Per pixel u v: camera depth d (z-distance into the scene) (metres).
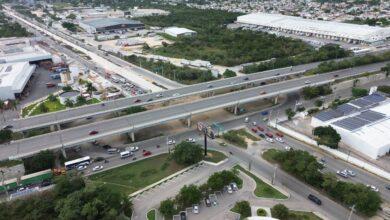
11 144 157.25
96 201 112.69
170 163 153.38
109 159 157.62
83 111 192.38
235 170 142.75
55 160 153.00
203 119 198.38
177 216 118.50
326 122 175.25
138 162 154.88
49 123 178.00
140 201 127.19
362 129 164.25
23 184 136.50
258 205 124.12
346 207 123.56
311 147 166.00
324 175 134.62
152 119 178.50
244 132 181.50
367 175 143.00
